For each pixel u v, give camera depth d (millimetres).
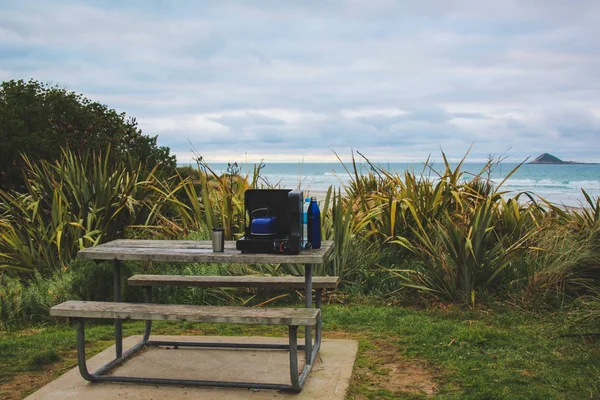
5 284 6773
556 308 5809
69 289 6250
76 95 11930
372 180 8969
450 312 5859
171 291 6672
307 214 4281
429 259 6883
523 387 3889
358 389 4016
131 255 4148
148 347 4961
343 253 6879
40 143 10359
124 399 3834
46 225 8047
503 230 7148
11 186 10141
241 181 8109
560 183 51531
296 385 3828
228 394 3898
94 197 7824
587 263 6305
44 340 5281
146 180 8734
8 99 10906
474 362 4418
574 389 3859
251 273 6930
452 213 7566
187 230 8047
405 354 4746
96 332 5574
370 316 5844
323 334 5379
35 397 3871
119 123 12047
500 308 5867
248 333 5527
